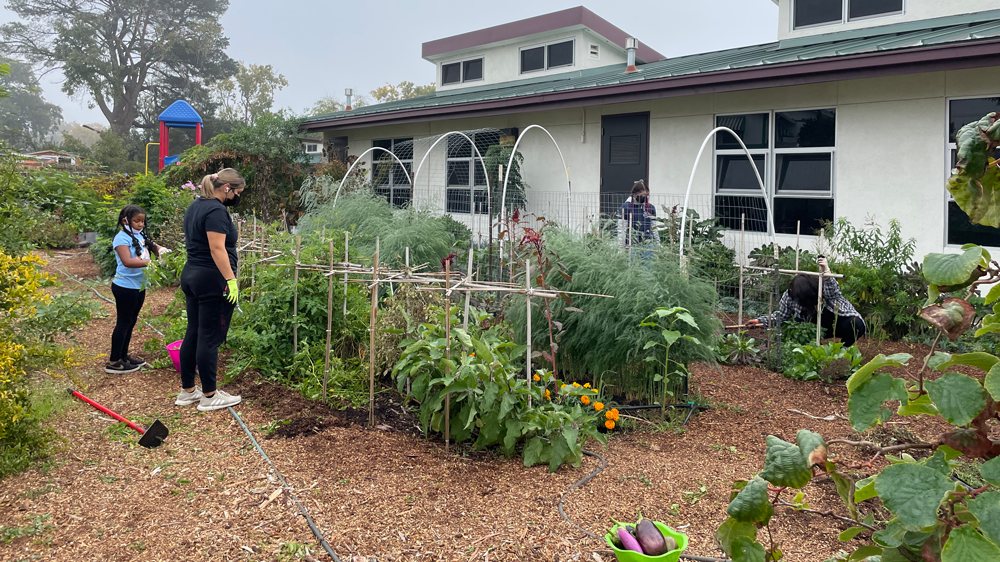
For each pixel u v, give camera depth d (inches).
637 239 223.3
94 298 313.7
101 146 1300.4
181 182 573.6
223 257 160.9
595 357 188.7
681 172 385.1
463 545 108.0
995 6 327.3
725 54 468.8
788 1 394.3
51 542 105.0
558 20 572.1
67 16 1482.5
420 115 504.4
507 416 144.1
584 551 106.8
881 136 311.9
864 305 263.7
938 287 44.2
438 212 406.9
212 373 168.2
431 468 138.1
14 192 216.5
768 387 205.6
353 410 171.2
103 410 162.2
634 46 486.6
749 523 54.3
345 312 208.1
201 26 1521.9
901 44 280.2
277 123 580.1
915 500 38.9
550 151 457.1
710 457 149.8
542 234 232.4
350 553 104.5
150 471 132.5
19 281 147.6
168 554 103.0
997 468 38.2
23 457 130.6
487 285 182.1
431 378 153.3
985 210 45.3
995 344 223.3
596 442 158.2
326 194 448.5
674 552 94.8
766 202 314.7
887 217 313.1
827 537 112.0
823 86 327.6
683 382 191.8
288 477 131.0
